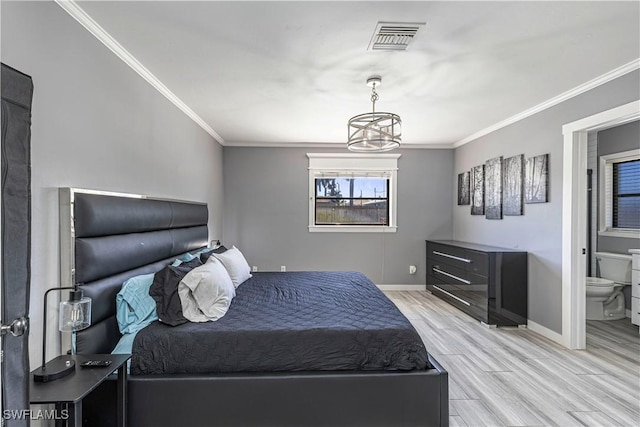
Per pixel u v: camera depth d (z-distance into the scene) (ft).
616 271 13.34
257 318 7.09
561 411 6.86
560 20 6.27
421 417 6.20
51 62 5.32
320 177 17.90
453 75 8.79
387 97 10.52
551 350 10.03
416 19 6.24
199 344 6.22
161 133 9.60
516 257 12.09
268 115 12.51
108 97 6.94
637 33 6.73
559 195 10.64
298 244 17.85
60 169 5.51
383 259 18.03
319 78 8.99
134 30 6.59
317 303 8.25
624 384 7.97
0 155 3.91
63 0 5.52
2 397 3.70
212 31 6.66
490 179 14.44
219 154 16.58
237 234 17.61
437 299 16.08
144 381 5.96
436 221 18.12
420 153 18.06
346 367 6.29
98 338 5.97
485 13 6.05
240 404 6.06
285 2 5.74
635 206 13.53
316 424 6.14
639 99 8.11
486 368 8.79
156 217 8.56
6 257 4.08
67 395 4.22
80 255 5.59
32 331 4.92
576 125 9.92
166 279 6.96
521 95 10.35
